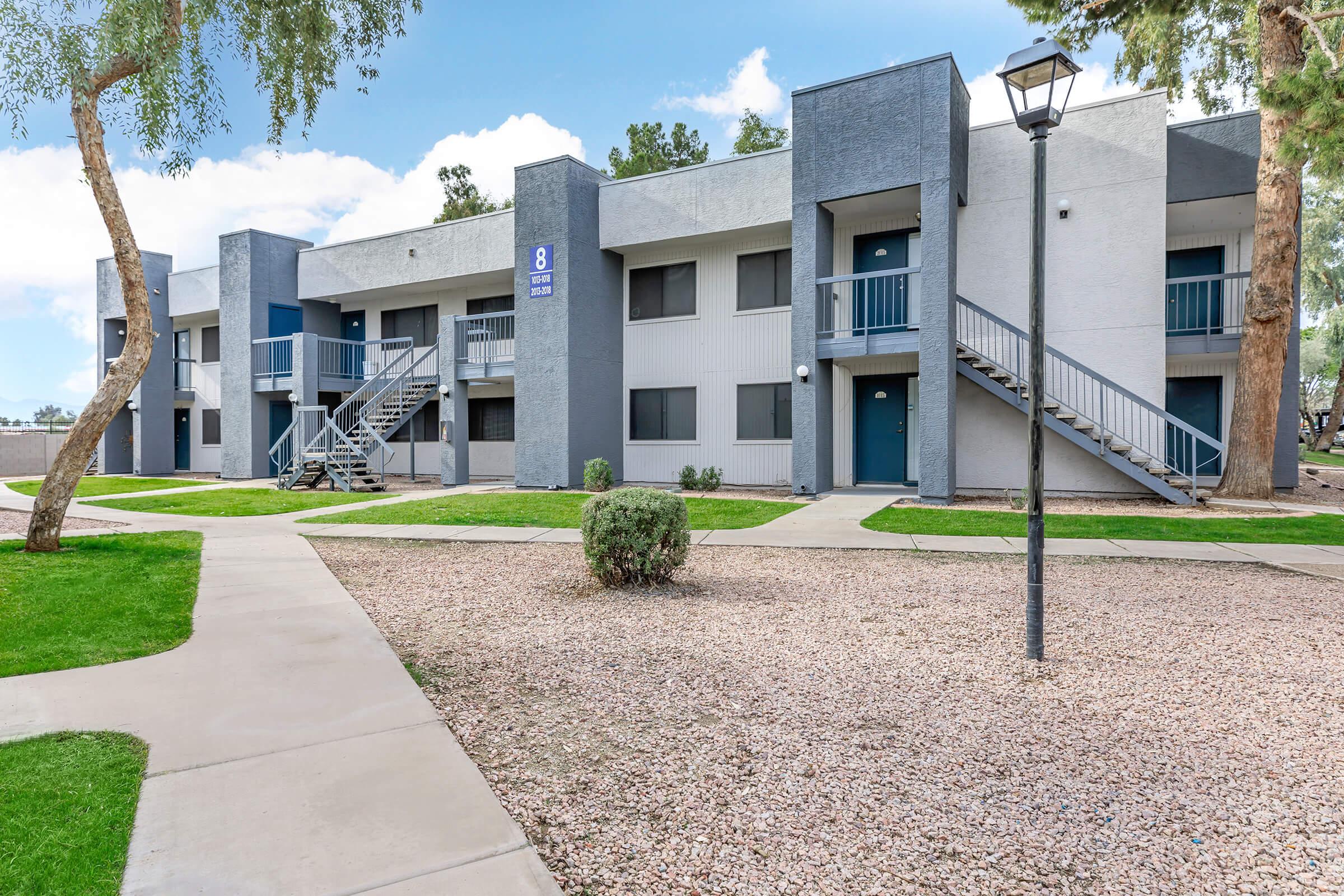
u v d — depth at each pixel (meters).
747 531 10.13
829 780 3.06
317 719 3.62
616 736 3.51
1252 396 12.88
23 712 3.68
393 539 10.18
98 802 2.74
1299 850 2.56
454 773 3.04
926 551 8.66
